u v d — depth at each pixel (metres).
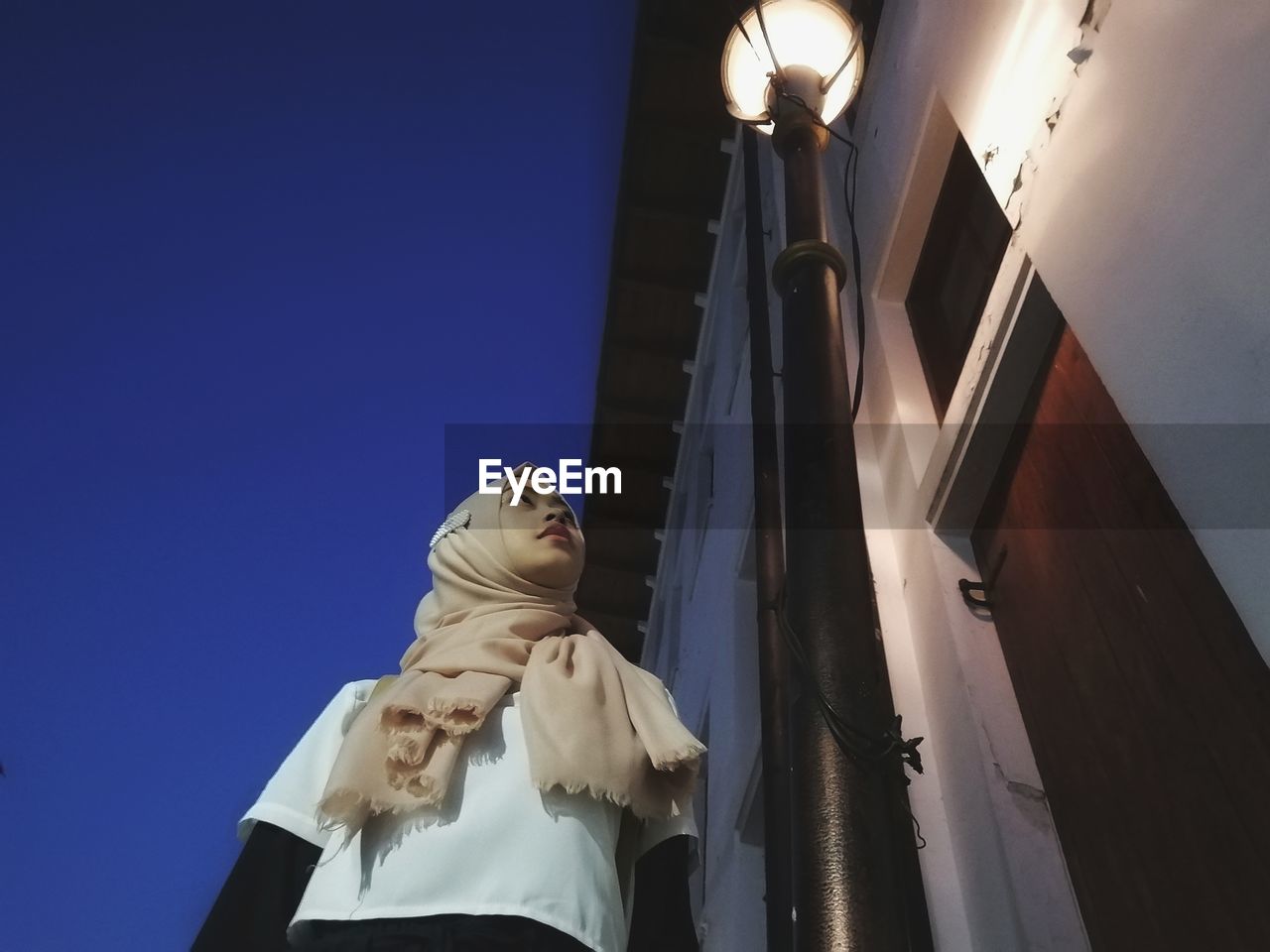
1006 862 2.21
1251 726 1.68
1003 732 2.47
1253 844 1.66
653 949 1.47
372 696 1.68
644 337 8.85
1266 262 1.50
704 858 4.94
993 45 2.81
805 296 1.96
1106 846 2.08
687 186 7.95
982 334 2.76
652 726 1.53
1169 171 1.83
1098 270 2.09
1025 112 2.57
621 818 1.59
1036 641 2.50
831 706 1.38
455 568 1.90
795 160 2.35
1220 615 1.79
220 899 1.43
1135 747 2.03
